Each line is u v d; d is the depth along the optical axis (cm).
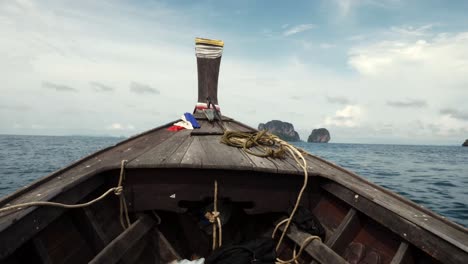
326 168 372
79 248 243
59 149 3538
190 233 362
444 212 811
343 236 271
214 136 441
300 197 304
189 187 297
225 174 301
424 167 2294
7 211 190
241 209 383
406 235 220
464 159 3519
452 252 183
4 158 2262
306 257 290
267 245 287
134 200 296
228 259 265
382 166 2314
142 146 399
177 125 518
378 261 247
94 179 274
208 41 585
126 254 265
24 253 203
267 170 292
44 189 237
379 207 249
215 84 588
